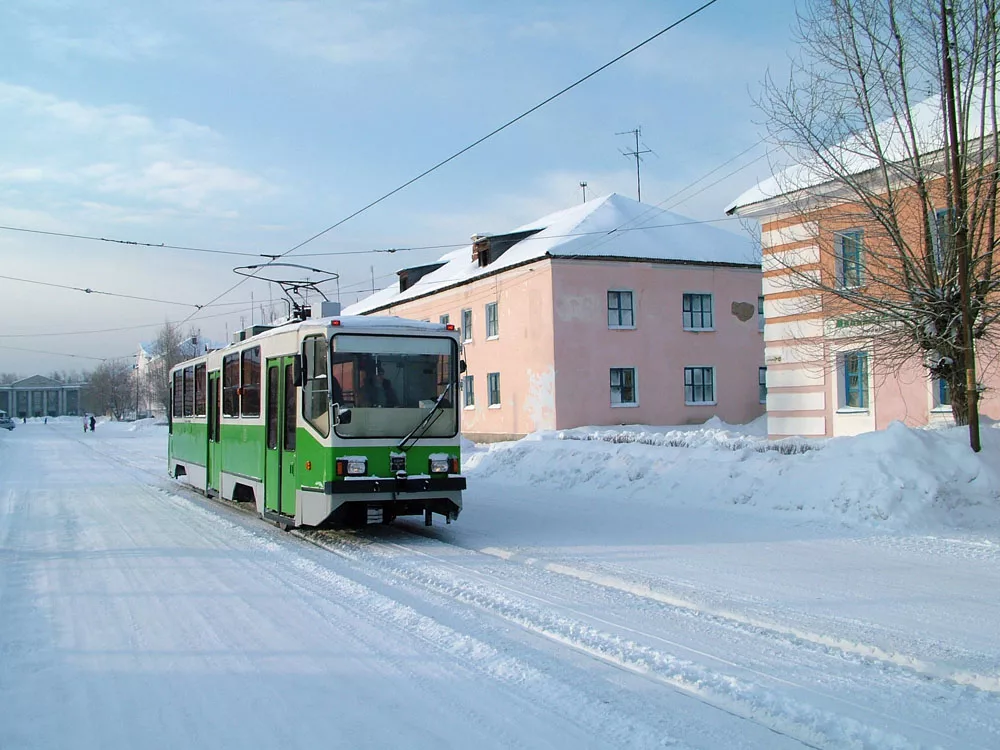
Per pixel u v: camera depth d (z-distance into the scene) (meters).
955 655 5.60
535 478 17.59
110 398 105.56
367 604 7.43
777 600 7.18
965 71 12.03
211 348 16.45
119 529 12.50
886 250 12.71
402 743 4.34
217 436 15.26
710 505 13.16
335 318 10.84
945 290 12.05
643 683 5.20
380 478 10.46
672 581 8.00
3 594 8.06
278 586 8.26
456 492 10.91
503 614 6.95
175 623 6.85
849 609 6.84
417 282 43.84
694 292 32.31
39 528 12.73
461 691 5.11
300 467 10.98
